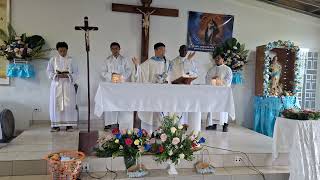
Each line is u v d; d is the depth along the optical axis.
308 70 6.16
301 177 3.19
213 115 4.85
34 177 2.96
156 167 3.32
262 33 6.04
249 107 6.05
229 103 3.66
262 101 5.66
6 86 5.08
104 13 5.36
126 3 5.43
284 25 6.11
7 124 4.21
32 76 5.11
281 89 5.71
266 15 6.03
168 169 3.26
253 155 3.55
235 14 5.91
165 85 3.51
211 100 3.63
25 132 4.42
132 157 3.03
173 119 3.18
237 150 3.64
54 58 4.55
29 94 5.16
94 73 5.37
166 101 3.52
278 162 3.61
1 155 3.16
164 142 3.03
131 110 3.44
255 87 5.95
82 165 3.12
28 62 4.98
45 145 3.61
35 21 5.11
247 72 6.02
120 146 3.04
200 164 3.31
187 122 3.84
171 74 4.37
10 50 4.73
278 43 5.56
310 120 3.33
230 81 5.04
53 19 5.17
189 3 5.70
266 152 3.59
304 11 6.09
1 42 4.96
